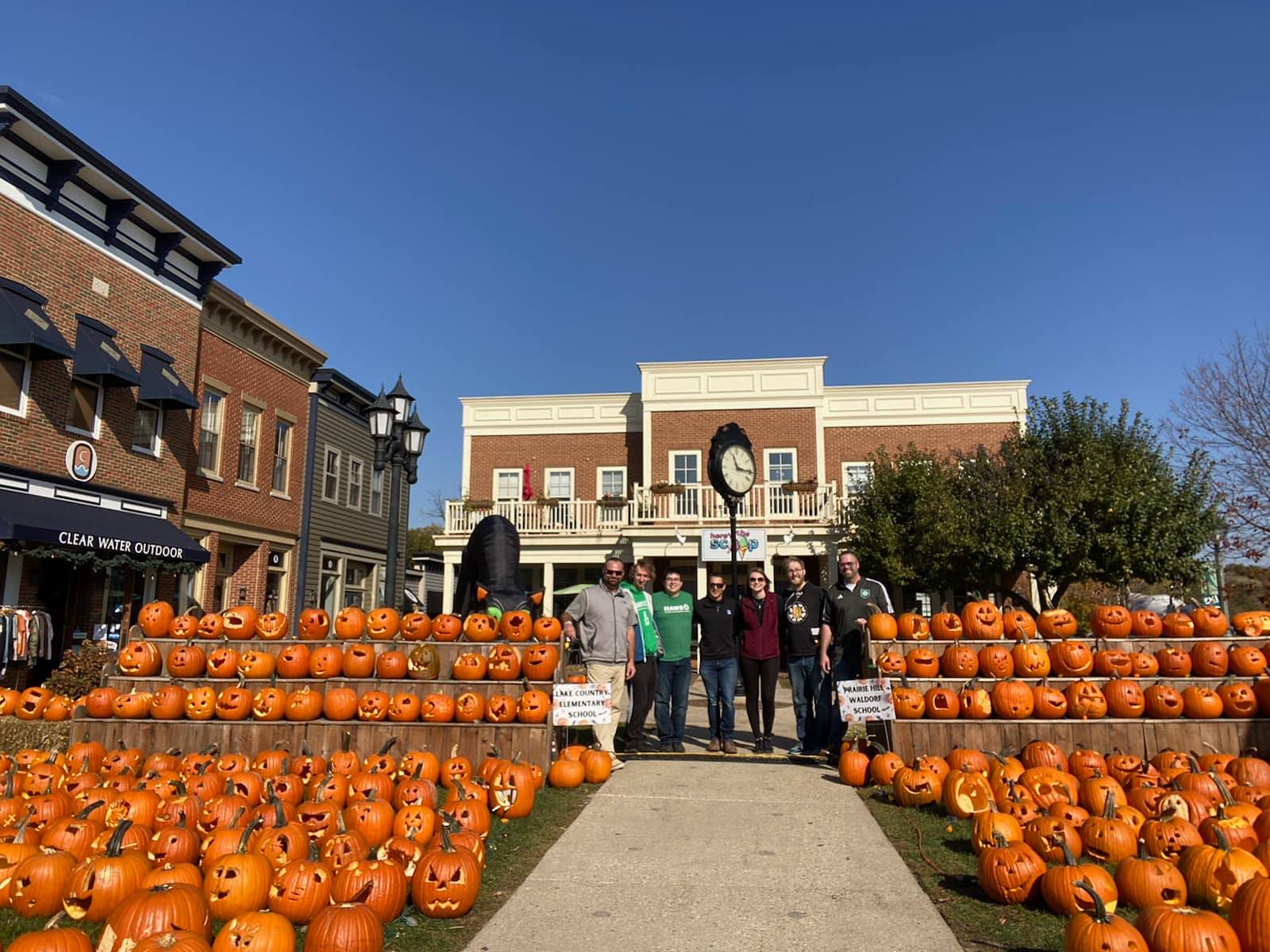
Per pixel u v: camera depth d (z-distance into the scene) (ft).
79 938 10.35
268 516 62.80
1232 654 22.36
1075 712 21.43
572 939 12.07
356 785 17.54
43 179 40.65
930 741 21.52
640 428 82.64
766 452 75.82
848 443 78.54
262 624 25.40
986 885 13.51
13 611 36.45
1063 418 60.29
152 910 10.85
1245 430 59.41
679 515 70.85
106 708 23.21
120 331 45.42
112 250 45.24
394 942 11.88
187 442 51.49
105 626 44.96
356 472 77.92
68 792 17.88
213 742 22.26
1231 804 15.30
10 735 25.21
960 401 78.07
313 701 22.44
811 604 25.20
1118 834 14.60
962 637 24.06
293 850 13.82
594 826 17.80
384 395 41.70
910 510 61.87
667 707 26.37
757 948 11.77
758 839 16.89
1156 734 21.12
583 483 82.53
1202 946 10.35
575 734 28.53
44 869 13.03
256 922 10.67
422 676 23.39
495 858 15.70
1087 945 10.44
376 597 81.87
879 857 15.75
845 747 22.18
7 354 38.86
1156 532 54.95
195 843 14.57
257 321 59.88
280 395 64.80
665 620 26.25
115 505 44.96
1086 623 65.16
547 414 84.17
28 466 39.34
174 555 45.29
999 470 61.16
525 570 82.48
